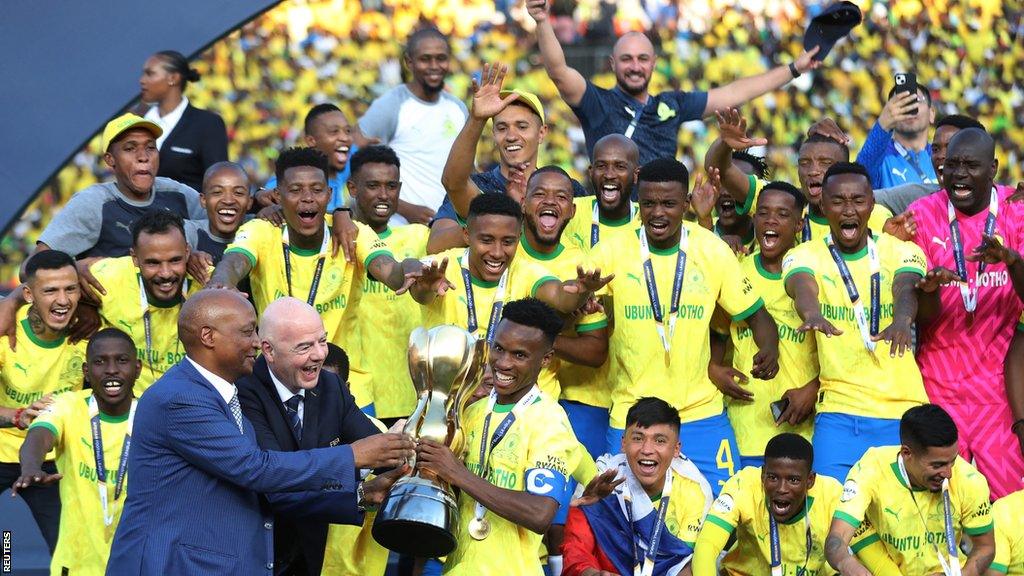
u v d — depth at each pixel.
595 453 11.83
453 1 24.28
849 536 10.23
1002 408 11.62
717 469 11.45
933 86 22.91
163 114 14.21
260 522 9.07
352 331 11.73
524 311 9.44
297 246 11.34
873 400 11.30
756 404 11.84
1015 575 11.01
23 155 11.85
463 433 9.36
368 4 24.00
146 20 12.05
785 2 24.14
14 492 10.24
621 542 10.88
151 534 8.80
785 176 23.23
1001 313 11.62
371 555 10.25
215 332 8.96
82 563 10.80
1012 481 11.61
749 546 11.08
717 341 12.14
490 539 9.34
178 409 8.79
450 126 15.21
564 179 11.32
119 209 12.52
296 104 23.62
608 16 24.33
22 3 11.90
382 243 11.49
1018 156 22.34
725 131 12.13
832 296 11.42
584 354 11.30
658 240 11.46
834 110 23.36
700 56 24.14
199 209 12.99
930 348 11.75
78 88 11.94
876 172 13.80
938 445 10.16
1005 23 22.83
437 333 9.25
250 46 23.59
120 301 11.41
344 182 14.47
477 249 10.89
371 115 15.09
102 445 10.79
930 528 10.53
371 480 9.34
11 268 21.36
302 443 9.39
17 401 11.65
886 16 23.23
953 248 11.72
